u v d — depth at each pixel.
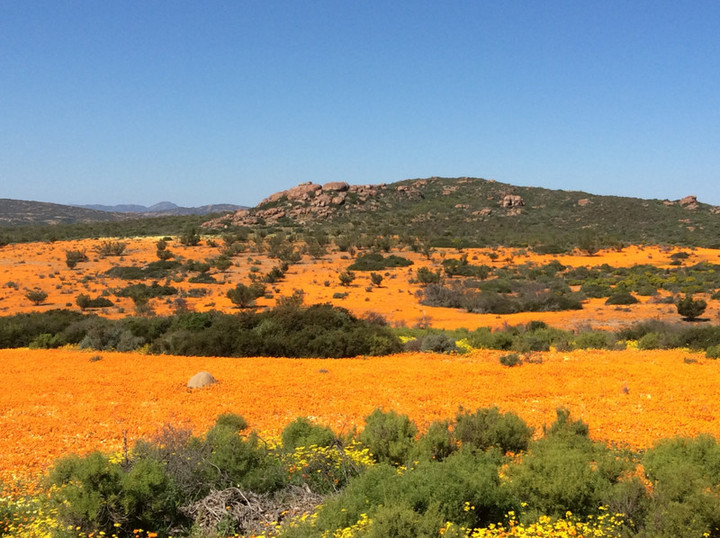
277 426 13.28
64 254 88.56
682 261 83.56
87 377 19.45
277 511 7.86
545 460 7.87
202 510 7.69
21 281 67.38
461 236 121.12
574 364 20.77
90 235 121.12
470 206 166.50
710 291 56.53
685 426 12.73
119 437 12.74
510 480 7.88
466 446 9.61
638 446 11.12
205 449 9.09
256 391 17.19
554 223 146.75
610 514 6.88
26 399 16.36
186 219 153.50
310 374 19.86
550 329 31.06
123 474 7.61
